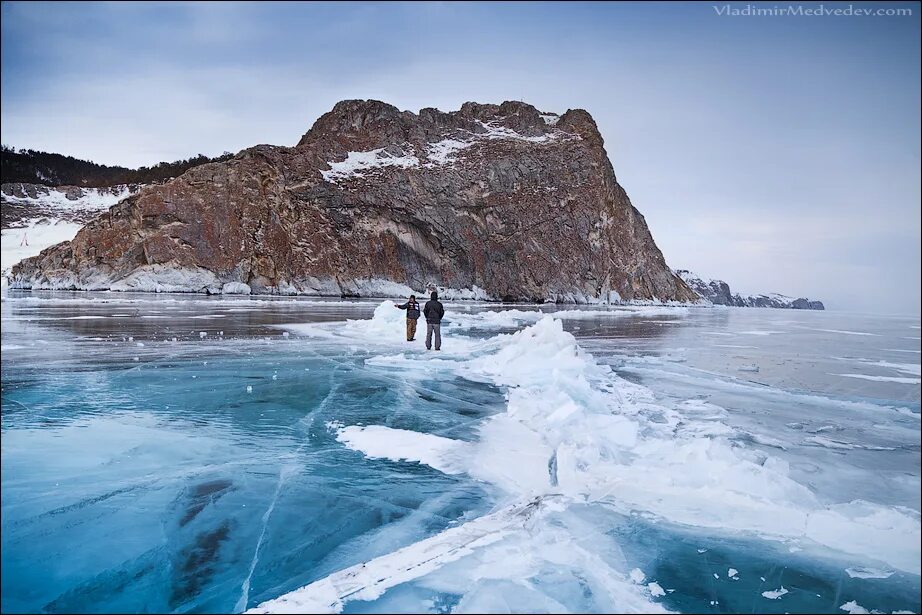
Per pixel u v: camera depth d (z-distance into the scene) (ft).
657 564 10.59
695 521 12.41
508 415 22.99
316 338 52.49
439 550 10.90
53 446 17.46
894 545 11.30
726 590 9.64
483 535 11.65
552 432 19.42
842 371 36.47
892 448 18.53
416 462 16.78
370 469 16.10
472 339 54.70
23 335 49.16
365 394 26.89
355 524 12.48
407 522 12.62
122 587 9.78
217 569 10.45
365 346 46.78
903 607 9.25
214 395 25.71
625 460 16.55
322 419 21.85
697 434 20.02
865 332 73.20
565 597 9.21
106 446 17.60
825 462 16.92
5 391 25.71
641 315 126.72
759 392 29.01
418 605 8.95
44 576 10.04
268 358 38.01
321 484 14.87
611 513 12.82
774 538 11.65
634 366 38.99
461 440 19.10
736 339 61.87
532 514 12.75
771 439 19.54
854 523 12.03
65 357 36.37
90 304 99.30
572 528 12.00
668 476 14.69
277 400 25.09
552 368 31.30
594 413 22.62
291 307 109.50
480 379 31.81
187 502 13.50
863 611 9.12
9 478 14.70
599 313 127.24
